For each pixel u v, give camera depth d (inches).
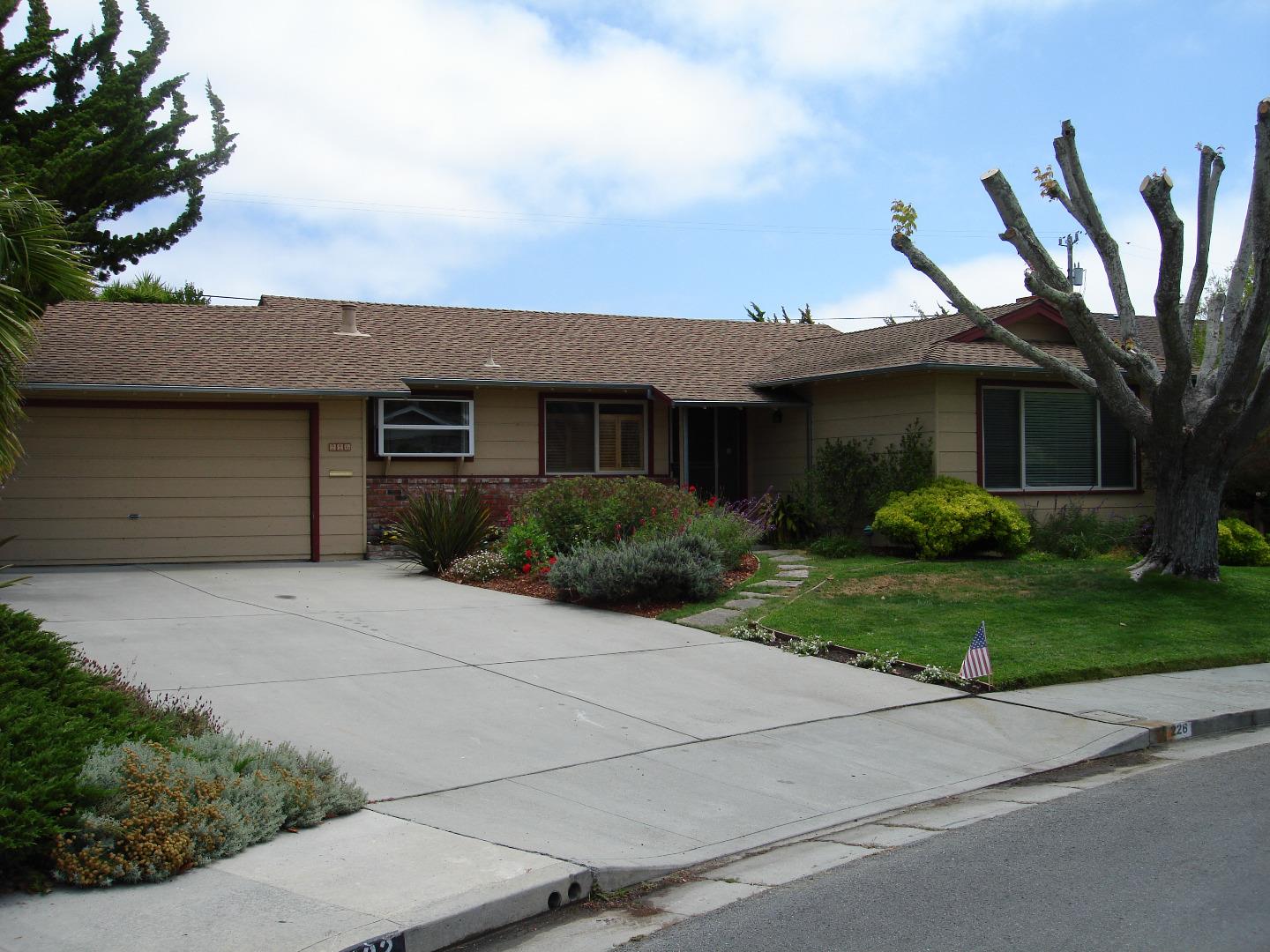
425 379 748.0
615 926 210.4
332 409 713.0
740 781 298.8
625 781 294.0
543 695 373.7
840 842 259.1
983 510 674.8
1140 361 591.2
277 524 701.9
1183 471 587.2
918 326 839.1
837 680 411.2
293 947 183.2
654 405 856.3
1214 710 377.7
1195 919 201.3
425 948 194.5
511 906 209.8
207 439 688.4
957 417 721.6
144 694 331.0
